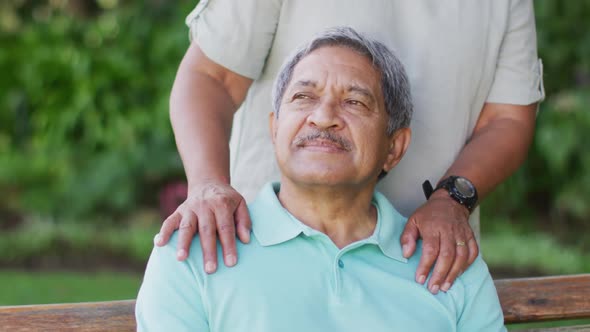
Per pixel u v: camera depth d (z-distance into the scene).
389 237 1.80
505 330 1.82
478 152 1.99
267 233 1.72
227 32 1.92
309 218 1.78
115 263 5.41
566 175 6.04
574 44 5.75
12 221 6.14
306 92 1.71
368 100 1.71
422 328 1.72
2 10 7.56
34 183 6.39
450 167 1.98
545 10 5.68
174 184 6.28
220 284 1.66
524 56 2.05
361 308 1.69
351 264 1.75
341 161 1.69
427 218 1.83
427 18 1.95
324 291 1.69
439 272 1.76
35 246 5.54
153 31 6.52
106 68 6.41
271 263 1.69
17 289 4.66
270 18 1.93
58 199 6.27
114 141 6.34
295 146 1.71
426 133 2.00
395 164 1.86
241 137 2.07
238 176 2.08
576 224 6.02
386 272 1.76
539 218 6.13
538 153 6.04
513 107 2.06
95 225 6.06
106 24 6.74
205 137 1.86
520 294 2.06
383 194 2.05
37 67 6.52
